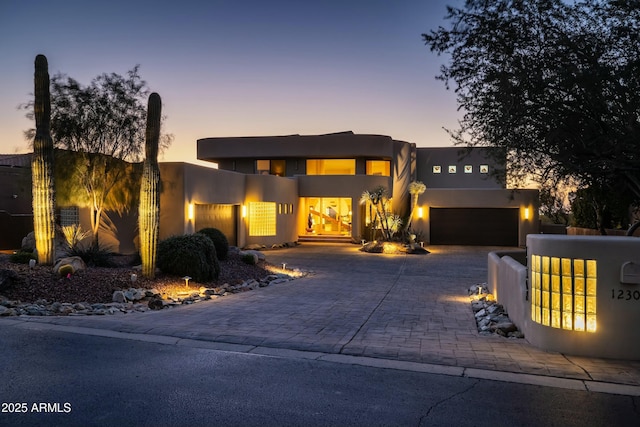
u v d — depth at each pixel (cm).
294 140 3294
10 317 798
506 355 623
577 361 594
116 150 1661
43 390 472
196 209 2125
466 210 3083
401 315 950
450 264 2072
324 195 3102
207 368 554
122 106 1655
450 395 478
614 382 519
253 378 522
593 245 614
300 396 470
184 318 857
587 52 713
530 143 848
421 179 3638
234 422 406
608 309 608
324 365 576
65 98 1577
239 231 2531
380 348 657
